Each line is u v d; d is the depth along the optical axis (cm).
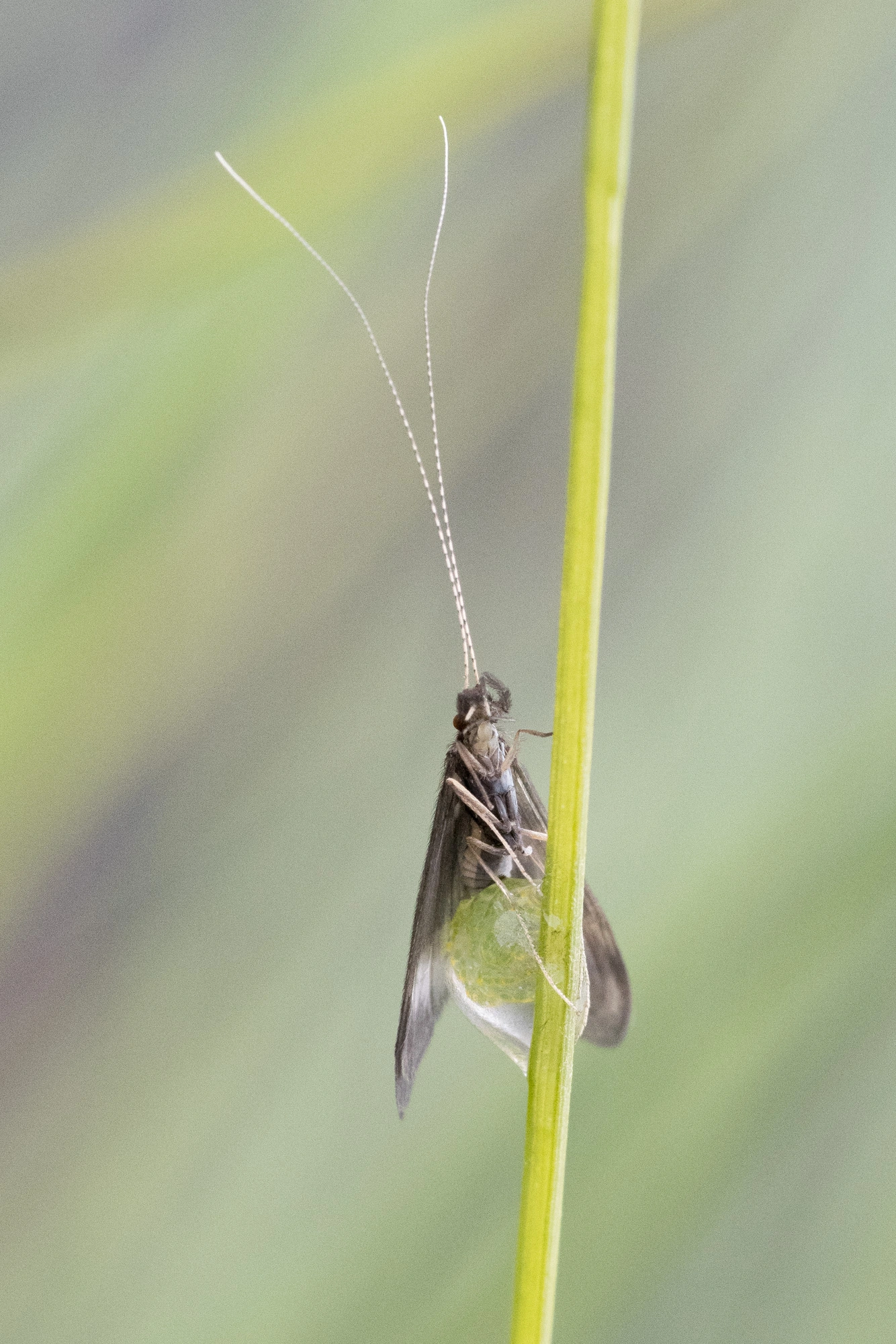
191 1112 13
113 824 13
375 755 13
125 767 13
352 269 13
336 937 13
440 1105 13
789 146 14
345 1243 13
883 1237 13
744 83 13
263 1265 13
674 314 14
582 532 12
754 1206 13
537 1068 12
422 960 13
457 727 13
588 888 13
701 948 13
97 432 13
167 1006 13
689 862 13
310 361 13
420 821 13
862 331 13
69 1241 13
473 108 12
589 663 12
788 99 13
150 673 13
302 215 12
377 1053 13
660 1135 13
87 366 13
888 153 14
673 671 13
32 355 12
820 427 13
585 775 12
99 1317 13
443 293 13
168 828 13
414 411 13
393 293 13
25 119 13
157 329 13
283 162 12
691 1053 13
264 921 13
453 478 13
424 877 13
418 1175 13
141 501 13
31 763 13
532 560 14
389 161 12
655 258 13
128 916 13
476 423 13
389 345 13
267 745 13
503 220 13
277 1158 13
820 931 13
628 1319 13
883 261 14
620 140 12
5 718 13
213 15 13
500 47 12
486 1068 13
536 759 14
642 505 13
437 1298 13
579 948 12
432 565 13
